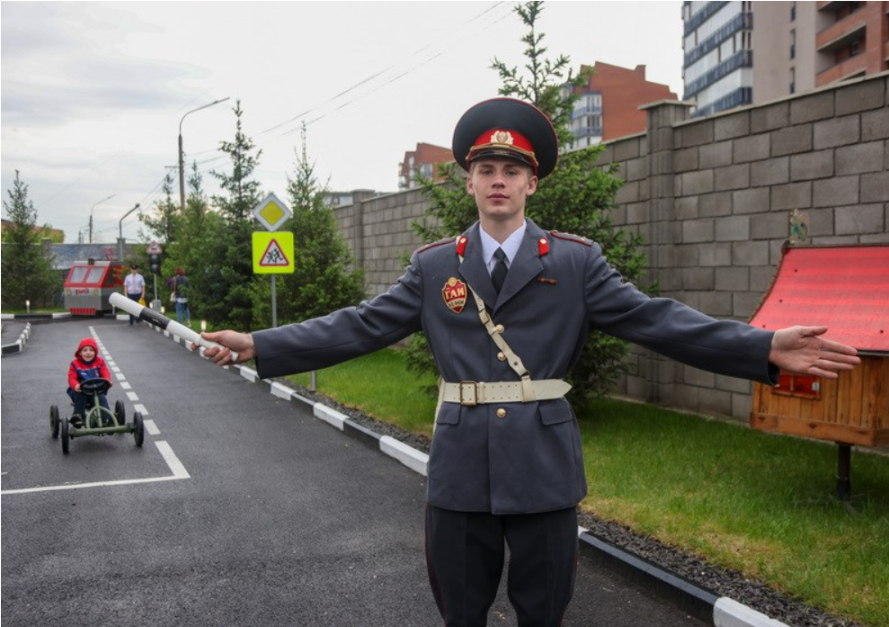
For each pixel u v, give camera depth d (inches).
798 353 84.0
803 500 209.8
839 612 144.5
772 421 211.3
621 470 243.4
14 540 207.0
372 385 432.5
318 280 577.0
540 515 96.6
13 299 1437.0
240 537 207.9
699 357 89.4
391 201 654.5
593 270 99.0
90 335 905.5
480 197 98.9
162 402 432.5
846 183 276.8
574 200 305.7
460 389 98.6
